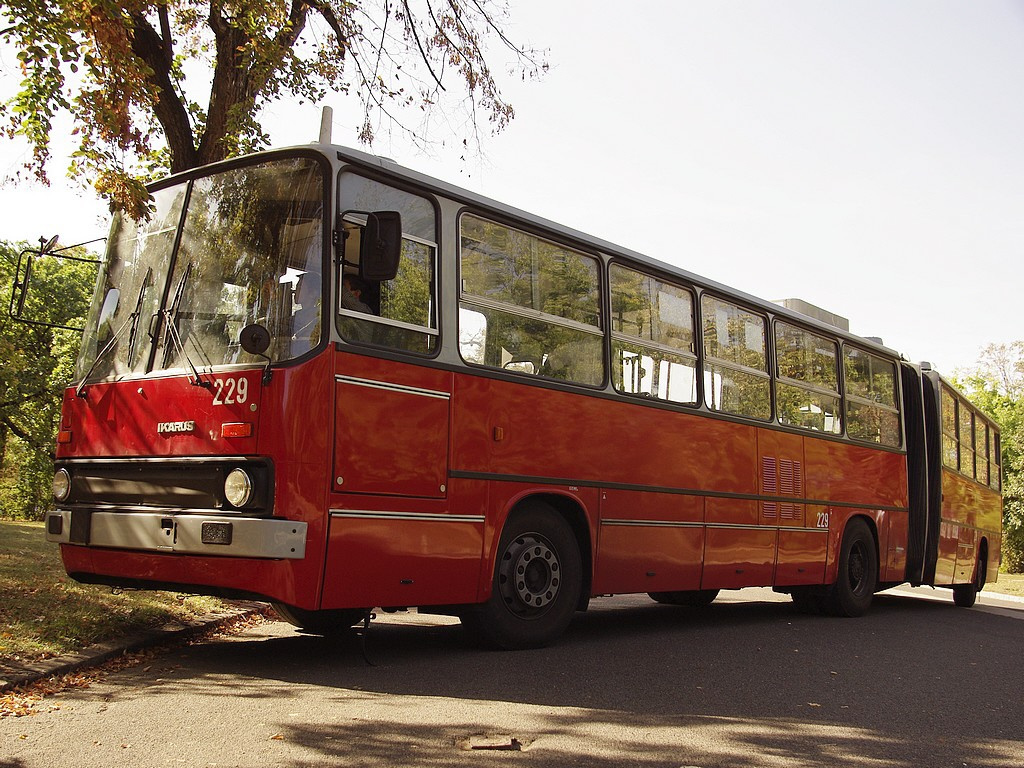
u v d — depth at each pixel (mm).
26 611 7320
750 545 10773
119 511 6668
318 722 5066
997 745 5555
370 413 6547
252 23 12414
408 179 7113
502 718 5344
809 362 12352
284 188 6770
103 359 7242
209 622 8352
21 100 10086
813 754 5031
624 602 14367
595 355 8766
